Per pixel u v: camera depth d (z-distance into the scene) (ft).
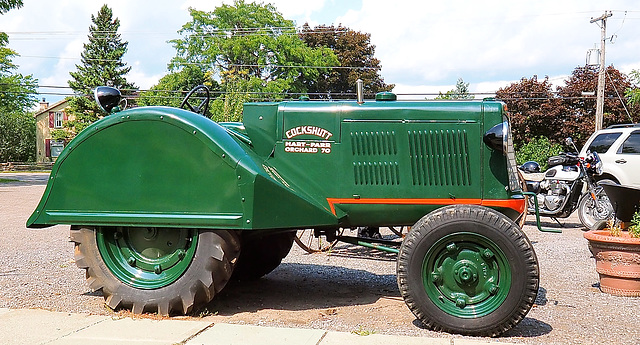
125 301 15.16
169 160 14.90
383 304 16.72
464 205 13.91
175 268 15.25
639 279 17.79
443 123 15.55
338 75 155.94
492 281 13.56
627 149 37.73
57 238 30.01
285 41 142.41
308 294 18.01
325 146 15.97
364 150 15.80
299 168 16.11
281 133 16.24
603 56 86.99
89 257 15.61
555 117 97.14
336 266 22.88
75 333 13.30
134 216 15.06
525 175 35.35
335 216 15.52
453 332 13.57
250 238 17.10
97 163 15.39
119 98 17.12
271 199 14.57
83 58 154.40
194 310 15.28
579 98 98.07
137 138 15.10
